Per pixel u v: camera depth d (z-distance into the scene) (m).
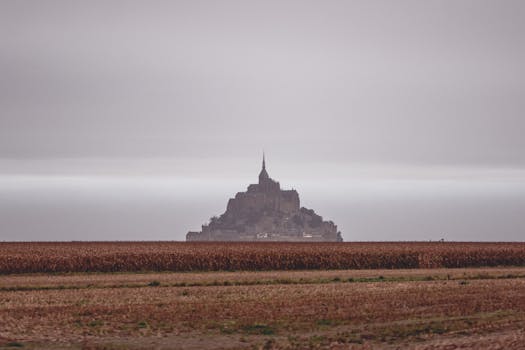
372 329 147.25
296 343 133.38
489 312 169.00
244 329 148.50
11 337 140.12
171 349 131.00
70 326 151.38
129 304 181.88
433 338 138.50
